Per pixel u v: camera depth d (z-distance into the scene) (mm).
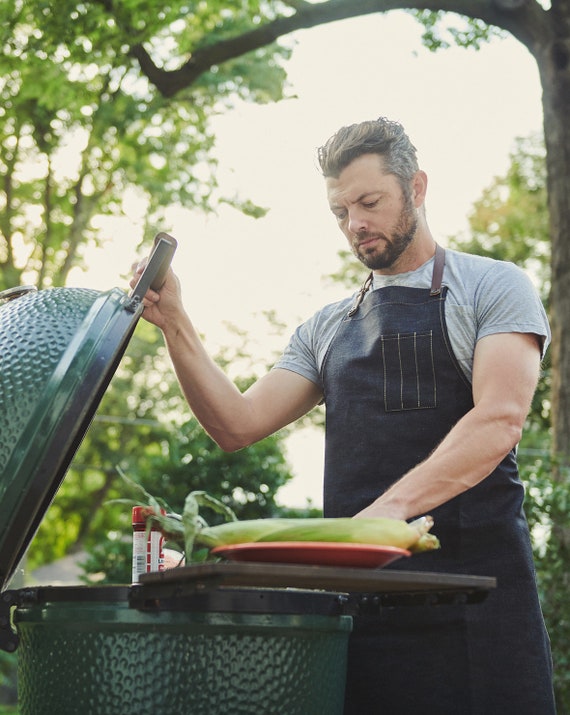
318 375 2400
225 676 1528
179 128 11359
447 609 2023
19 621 1646
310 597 1600
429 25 7480
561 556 4988
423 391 2150
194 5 8633
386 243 2164
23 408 1591
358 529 1513
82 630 1547
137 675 1517
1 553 1557
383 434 2162
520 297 2102
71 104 10133
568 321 6684
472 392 2121
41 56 8430
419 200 2230
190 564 1542
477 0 7180
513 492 2102
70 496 19562
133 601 1518
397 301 2221
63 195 14656
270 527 1538
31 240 15086
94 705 1528
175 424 6910
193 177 13250
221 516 6539
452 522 2064
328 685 1633
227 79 9555
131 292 1816
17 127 12133
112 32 7938
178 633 1520
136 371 18875
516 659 2010
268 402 2342
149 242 15047
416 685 2025
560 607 4980
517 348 2061
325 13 7527
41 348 1640
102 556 6969
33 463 1561
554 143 6984
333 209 2219
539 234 18703
